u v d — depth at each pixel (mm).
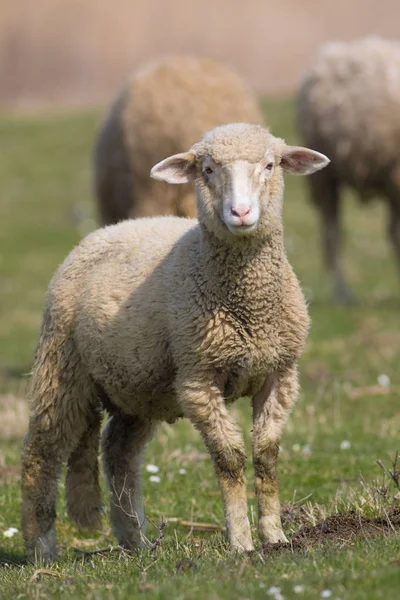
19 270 51344
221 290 13461
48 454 15422
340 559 11031
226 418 13641
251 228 13000
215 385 13719
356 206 63656
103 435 16172
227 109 26047
